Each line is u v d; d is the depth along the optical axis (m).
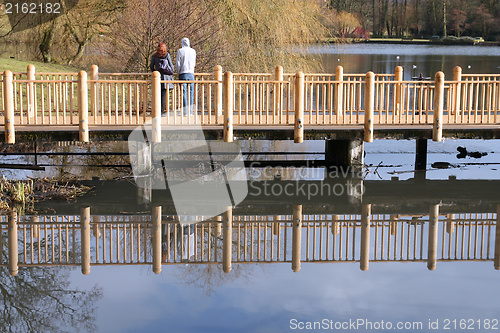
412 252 11.97
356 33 64.06
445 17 67.62
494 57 50.38
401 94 14.95
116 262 11.14
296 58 23.89
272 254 11.36
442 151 19.81
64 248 11.82
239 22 22.36
